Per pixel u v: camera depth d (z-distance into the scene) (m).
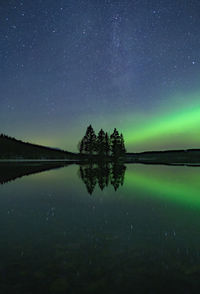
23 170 25.28
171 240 4.77
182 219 6.43
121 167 32.69
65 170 25.91
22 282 3.14
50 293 2.89
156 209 7.64
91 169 27.94
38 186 12.91
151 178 17.38
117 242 4.64
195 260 3.82
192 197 9.79
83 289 2.98
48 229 5.47
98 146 63.19
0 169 26.66
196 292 2.92
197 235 5.09
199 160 58.12
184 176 19.02
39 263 3.69
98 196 9.98
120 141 64.50
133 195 10.22
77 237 4.93
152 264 3.67
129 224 5.93
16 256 3.95
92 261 3.76
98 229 5.50
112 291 2.94
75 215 6.81
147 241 4.70
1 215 6.76
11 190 11.48
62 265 3.63
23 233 5.16
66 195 10.15
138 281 3.17
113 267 3.57
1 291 2.94
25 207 7.84
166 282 3.15
